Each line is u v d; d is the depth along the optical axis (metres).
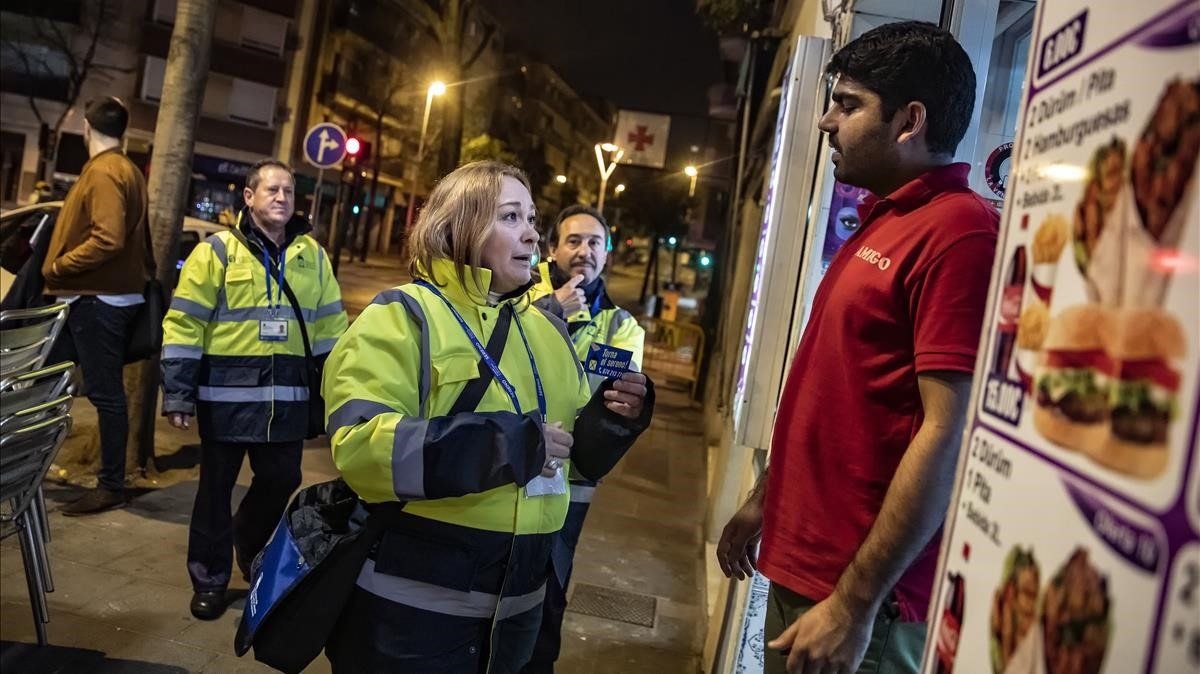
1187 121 0.63
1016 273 0.95
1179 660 0.57
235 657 3.46
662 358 15.91
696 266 31.19
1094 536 0.69
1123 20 0.77
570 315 3.51
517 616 2.15
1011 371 0.91
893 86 1.67
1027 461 0.83
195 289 3.69
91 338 4.59
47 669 3.18
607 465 2.27
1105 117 0.77
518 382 2.07
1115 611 0.65
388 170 45.44
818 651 1.47
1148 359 0.64
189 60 5.36
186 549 4.44
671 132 19.47
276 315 3.80
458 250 2.01
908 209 1.64
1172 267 0.63
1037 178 0.92
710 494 6.31
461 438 1.77
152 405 5.43
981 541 0.92
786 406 1.77
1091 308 0.75
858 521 1.58
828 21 3.28
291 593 1.95
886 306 1.56
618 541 5.64
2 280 6.22
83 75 31.95
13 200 33.97
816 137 3.05
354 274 30.45
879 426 1.57
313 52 35.91
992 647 0.86
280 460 3.88
